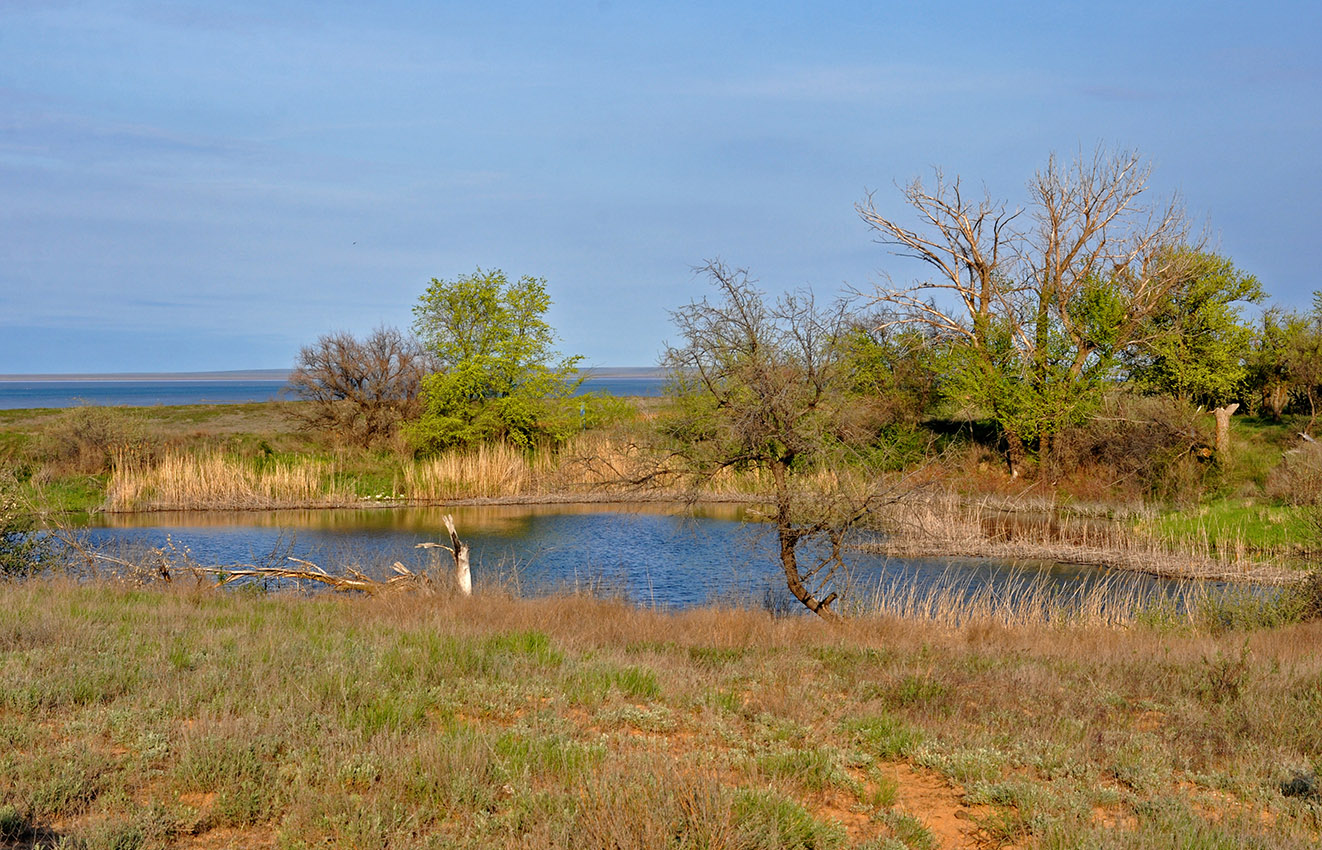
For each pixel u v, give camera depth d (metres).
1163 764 6.54
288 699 7.11
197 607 12.88
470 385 38.22
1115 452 33.16
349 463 39.47
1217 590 19.72
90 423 36.47
